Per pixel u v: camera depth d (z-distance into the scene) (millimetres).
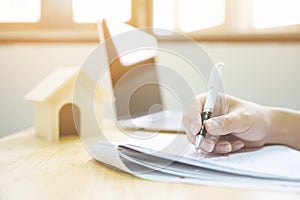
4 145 627
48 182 337
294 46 1154
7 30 1230
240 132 485
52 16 1242
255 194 288
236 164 373
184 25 1247
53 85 716
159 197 284
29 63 1213
